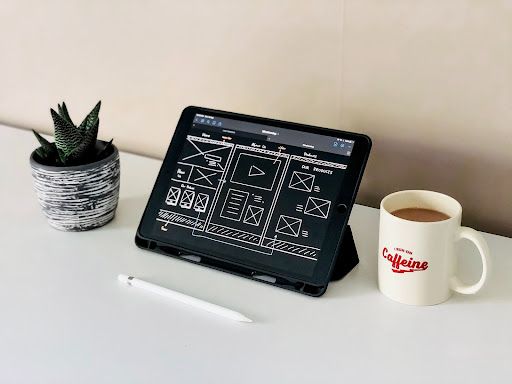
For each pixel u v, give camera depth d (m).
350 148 0.84
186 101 1.11
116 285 0.83
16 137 1.26
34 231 0.95
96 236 0.93
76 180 0.90
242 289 0.82
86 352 0.72
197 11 1.03
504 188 0.88
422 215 0.79
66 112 0.98
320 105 0.98
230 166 0.89
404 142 0.93
